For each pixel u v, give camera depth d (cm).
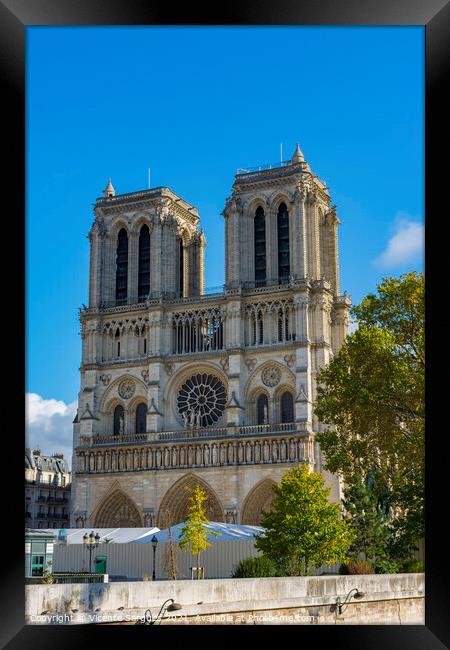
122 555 9831
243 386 14262
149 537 10206
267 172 14962
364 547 9881
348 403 7281
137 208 15988
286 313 14288
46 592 3559
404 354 7131
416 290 7088
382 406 7012
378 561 9219
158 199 15738
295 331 14100
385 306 7312
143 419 15212
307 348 13862
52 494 17300
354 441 7456
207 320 14962
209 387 14700
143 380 15150
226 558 9469
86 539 9269
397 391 6956
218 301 14762
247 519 13625
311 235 14562
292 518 8844
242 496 13650
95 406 15375
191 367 14775
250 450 13750
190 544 9656
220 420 14462
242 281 14750
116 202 16088
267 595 4875
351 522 9988
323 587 5275
